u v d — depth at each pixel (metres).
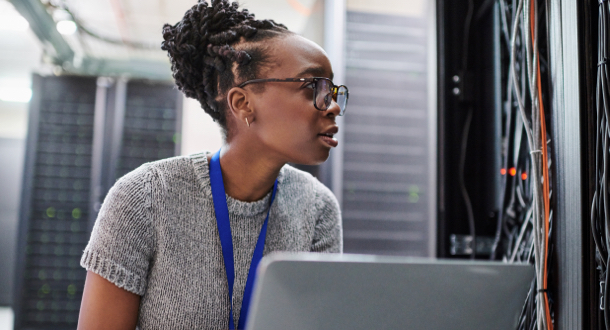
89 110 3.82
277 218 0.82
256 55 0.73
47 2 3.19
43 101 3.80
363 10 2.92
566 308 0.73
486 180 1.29
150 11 3.66
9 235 5.81
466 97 1.34
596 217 0.69
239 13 0.79
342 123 2.68
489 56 1.29
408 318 0.50
